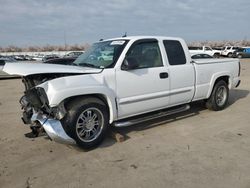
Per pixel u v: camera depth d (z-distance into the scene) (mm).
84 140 4434
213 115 6520
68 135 4316
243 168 3818
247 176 3600
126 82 4844
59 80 4160
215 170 3770
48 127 4188
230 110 6996
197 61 6207
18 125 5980
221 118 6266
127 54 4918
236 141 4828
